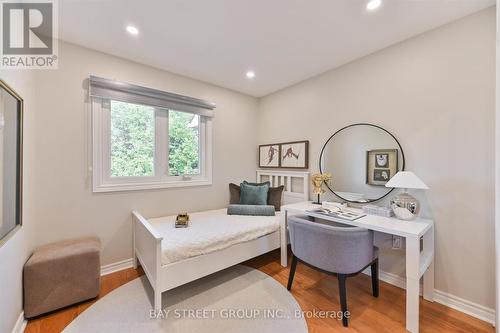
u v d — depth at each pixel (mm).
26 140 1686
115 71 2340
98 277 1865
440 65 1856
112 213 2340
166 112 2766
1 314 1229
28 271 1588
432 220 1886
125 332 1507
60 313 1684
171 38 2037
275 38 2039
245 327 1569
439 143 1868
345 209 2291
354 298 1923
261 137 3662
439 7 1643
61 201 2057
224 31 1933
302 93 3025
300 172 3025
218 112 3211
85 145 2176
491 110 1628
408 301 1553
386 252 2189
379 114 2248
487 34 1642
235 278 2240
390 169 2164
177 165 2871
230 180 3371
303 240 1833
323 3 1603
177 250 1765
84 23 1814
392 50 2146
